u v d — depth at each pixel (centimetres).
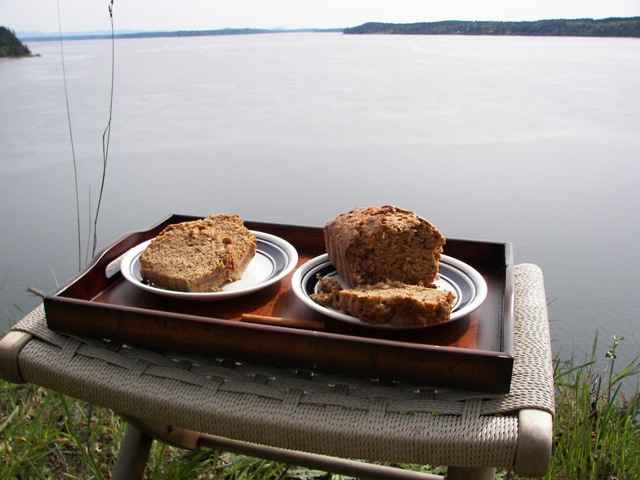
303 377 51
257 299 61
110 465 88
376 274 62
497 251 68
